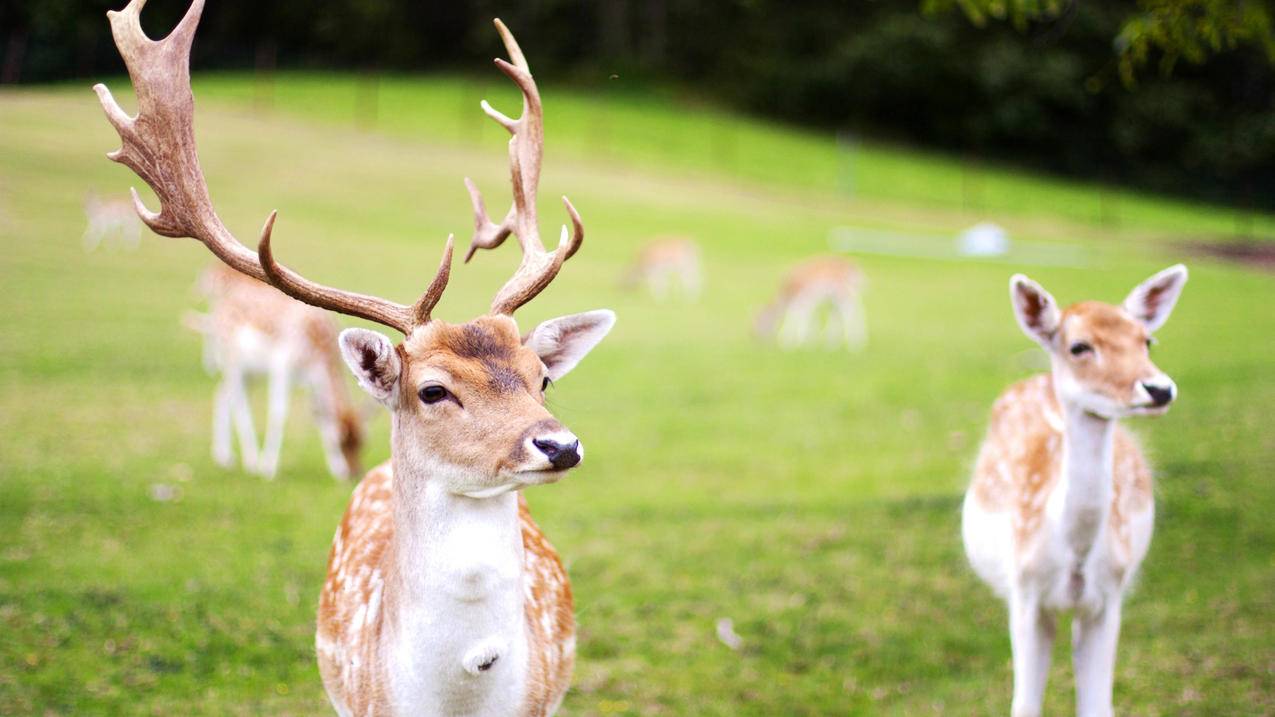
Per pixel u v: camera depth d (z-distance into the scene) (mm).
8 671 5480
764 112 49938
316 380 9422
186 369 12578
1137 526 4934
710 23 51344
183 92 3939
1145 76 46625
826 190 35156
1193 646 5965
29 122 26656
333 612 4051
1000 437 5391
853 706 5523
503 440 3260
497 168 29188
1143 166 46969
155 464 9242
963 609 6668
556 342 3797
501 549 3400
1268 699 5363
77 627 6012
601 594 6859
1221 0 7051
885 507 8617
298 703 5383
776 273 23406
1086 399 4609
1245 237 32812
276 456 9305
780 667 5945
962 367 14562
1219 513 8062
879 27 48281
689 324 17953
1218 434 10336
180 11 41250
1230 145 45438
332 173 26359
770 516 8422
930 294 21328
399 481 3529
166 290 16469
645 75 50000
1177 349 15102
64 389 11344
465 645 3395
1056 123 47750
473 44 49750
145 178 3951
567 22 50844
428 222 23281
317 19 45812
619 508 8609
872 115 50156
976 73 46938
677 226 26750
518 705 3547
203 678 5586
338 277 17797
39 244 18344
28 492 8211
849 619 6527
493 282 18656
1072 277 23250
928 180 39406
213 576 6867
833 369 14539
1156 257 26844
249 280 10023
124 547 7277
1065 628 6656
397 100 37812
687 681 5758
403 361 3504
